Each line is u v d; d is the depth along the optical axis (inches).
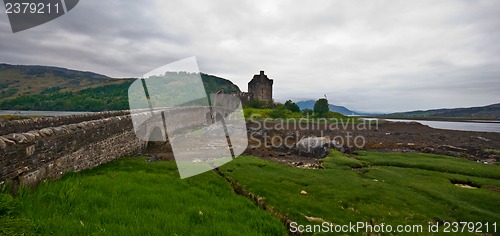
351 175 851.4
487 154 1430.9
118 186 418.3
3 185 308.2
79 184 397.7
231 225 332.5
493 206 636.1
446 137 2135.8
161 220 309.9
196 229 304.0
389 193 679.7
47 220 259.8
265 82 4384.8
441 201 649.0
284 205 515.2
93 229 261.3
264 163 922.1
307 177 782.5
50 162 425.7
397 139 1907.0
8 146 319.9
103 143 676.7
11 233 221.5
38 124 728.3
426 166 1021.8
